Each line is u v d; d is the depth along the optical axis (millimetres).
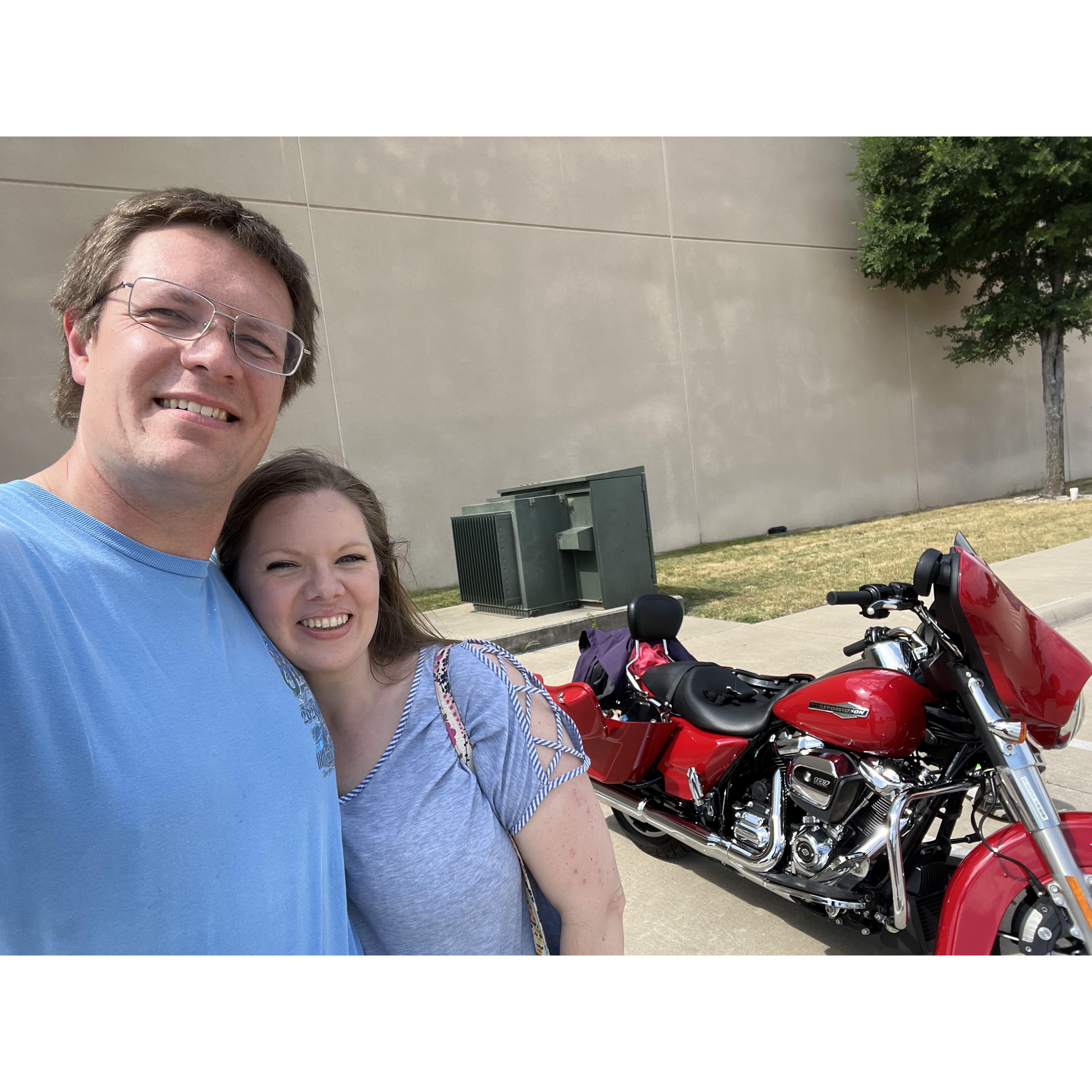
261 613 1143
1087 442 21641
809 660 5812
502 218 11922
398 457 10984
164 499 900
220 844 827
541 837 1175
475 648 1257
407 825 1127
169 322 907
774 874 2543
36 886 722
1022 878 1913
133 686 812
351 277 10641
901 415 17312
